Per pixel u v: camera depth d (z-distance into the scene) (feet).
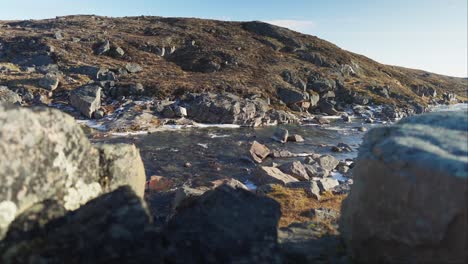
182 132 164.25
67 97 198.18
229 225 25.18
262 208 27.71
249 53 326.65
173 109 190.70
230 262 21.88
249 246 23.48
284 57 338.34
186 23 393.09
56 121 25.02
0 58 263.08
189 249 22.07
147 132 157.99
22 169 22.15
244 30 394.52
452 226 21.97
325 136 175.63
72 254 19.74
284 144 152.56
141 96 209.05
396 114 256.93
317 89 286.87
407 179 23.90
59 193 24.47
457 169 21.77
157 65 280.51
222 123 193.67
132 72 252.21
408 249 24.21
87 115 176.45
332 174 104.17
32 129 23.17
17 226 20.98
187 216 26.20
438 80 582.35
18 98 185.68
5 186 21.20
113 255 19.49
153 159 115.65
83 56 269.44
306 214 56.49
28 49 272.10
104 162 29.22
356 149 147.74
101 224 21.01
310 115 244.63
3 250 19.88
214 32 373.40
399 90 338.95
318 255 29.66
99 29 354.13
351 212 29.25
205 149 132.46
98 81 216.13
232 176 99.35
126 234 20.36
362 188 27.84
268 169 91.81
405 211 24.04
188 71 281.95
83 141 27.12
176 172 102.83
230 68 290.35
